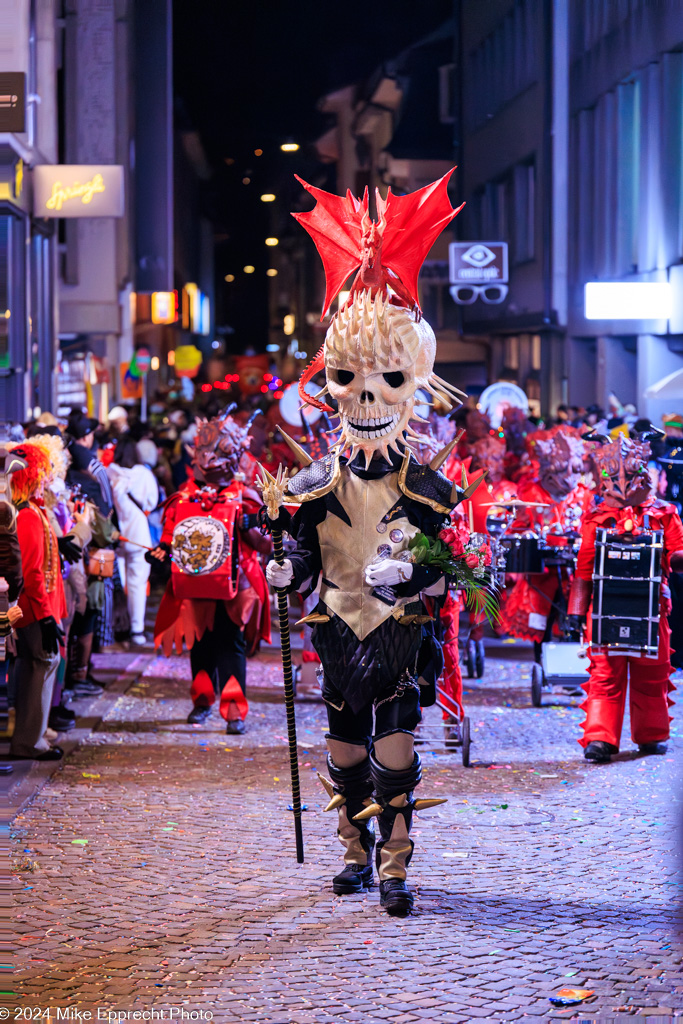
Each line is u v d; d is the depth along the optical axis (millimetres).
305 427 11156
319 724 9445
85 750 8500
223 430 9156
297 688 10789
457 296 32188
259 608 9266
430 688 5727
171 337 55406
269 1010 4379
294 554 5617
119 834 6516
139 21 27625
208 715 9672
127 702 10289
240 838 6461
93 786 7512
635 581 8094
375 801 5562
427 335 5645
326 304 5773
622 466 8195
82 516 9094
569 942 5008
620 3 25062
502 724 9406
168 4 27594
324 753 8461
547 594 10414
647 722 8328
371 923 5242
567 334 29562
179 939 5047
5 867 4238
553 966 4770
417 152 43469
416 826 6688
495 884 5750
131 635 13312
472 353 40344
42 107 20234
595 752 8141
